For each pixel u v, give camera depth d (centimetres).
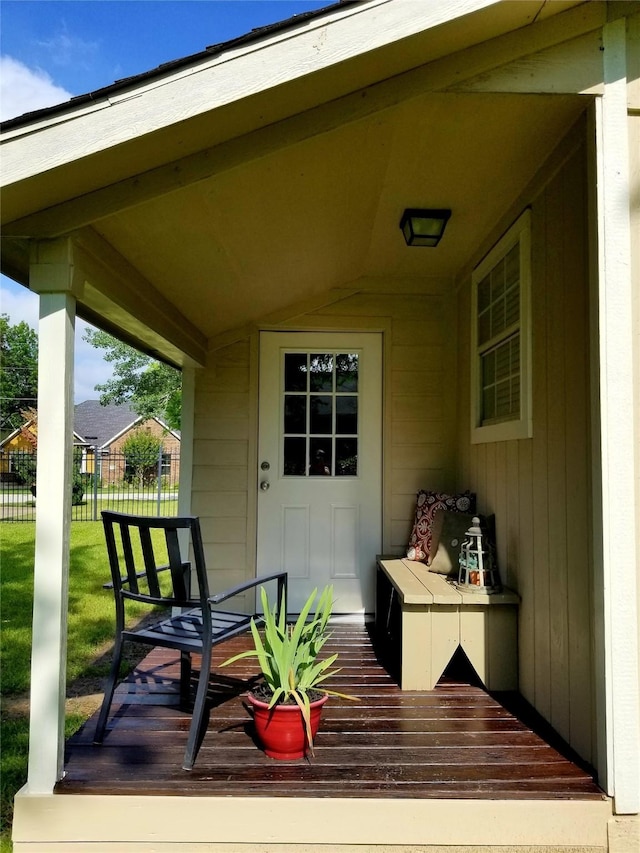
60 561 194
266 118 190
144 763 206
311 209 259
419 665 283
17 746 259
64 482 196
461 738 229
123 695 275
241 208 229
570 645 221
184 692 263
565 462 227
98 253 215
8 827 205
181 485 408
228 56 173
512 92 199
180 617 260
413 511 412
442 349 419
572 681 219
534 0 186
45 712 191
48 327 194
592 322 201
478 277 359
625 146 200
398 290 419
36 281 193
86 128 171
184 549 406
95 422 2627
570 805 185
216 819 185
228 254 269
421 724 242
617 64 201
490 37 198
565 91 200
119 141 171
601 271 198
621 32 202
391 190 279
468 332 385
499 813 185
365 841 185
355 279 418
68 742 222
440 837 185
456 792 189
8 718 287
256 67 173
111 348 1783
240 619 258
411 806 185
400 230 331
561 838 185
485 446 342
